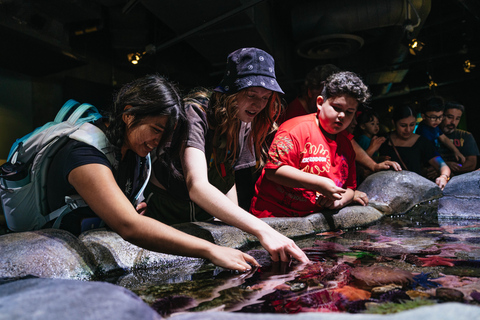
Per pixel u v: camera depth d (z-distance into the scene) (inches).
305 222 71.7
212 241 55.8
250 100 60.8
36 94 281.1
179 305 31.3
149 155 57.7
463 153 165.0
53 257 39.5
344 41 267.0
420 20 258.5
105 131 47.6
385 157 125.7
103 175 42.0
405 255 49.4
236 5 207.2
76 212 50.7
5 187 49.2
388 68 349.1
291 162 79.0
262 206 83.5
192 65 386.9
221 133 62.7
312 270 42.8
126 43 292.4
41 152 46.7
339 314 18.6
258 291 34.8
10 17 210.2
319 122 81.7
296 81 352.5
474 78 411.2
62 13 238.7
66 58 254.8
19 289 23.0
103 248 45.5
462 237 62.8
